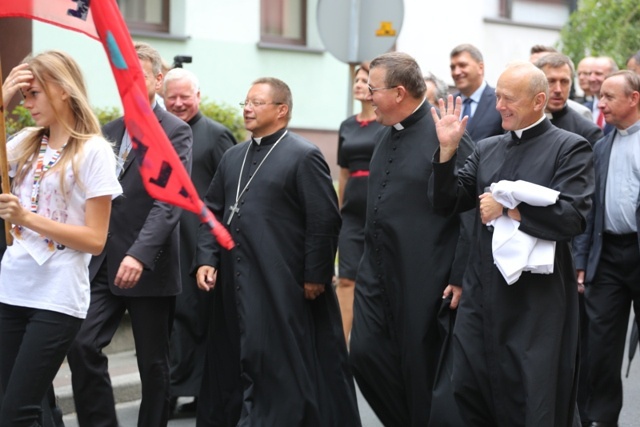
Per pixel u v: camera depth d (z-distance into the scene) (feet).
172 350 34.04
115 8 20.76
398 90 27.66
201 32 63.05
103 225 22.17
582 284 31.71
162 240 26.43
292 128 67.62
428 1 72.95
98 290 27.20
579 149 23.97
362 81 39.52
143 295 27.17
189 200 20.97
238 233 28.66
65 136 22.43
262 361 28.19
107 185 22.06
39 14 22.72
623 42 59.00
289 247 28.43
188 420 33.45
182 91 34.06
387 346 28.27
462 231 26.78
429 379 27.61
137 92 20.92
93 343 26.73
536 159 24.29
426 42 73.15
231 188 29.12
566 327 24.41
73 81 22.22
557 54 33.99
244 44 64.80
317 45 68.13
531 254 23.53
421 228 27.48
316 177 28.37
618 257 30.76
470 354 24.64
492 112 36.42
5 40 52.90
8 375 22.56
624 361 42.14
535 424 23.56
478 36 75.82
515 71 24.35
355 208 39.96
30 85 22.07
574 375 24.72
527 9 78.84
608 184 30.89
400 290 27.73
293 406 28.09
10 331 22.43
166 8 62.03
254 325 28.19
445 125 25.48
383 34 42.14
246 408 28.40
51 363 21.95
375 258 28.37
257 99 28.66
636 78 30.60
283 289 28.27
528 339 23.89
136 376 36.22
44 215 22.09
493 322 24.26
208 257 29.09
